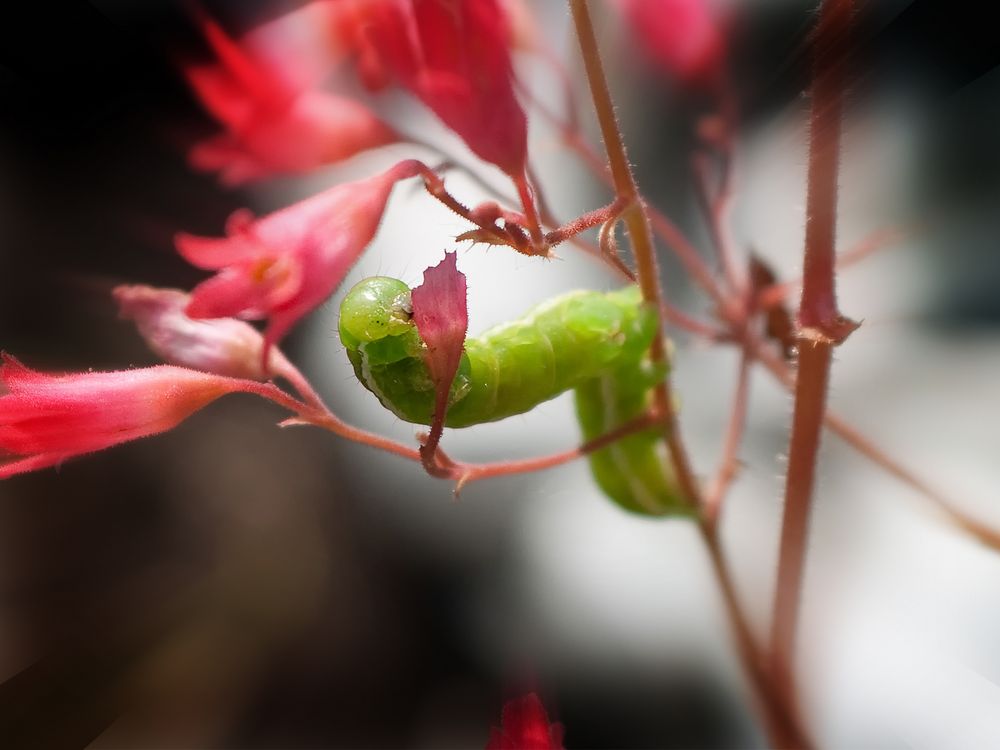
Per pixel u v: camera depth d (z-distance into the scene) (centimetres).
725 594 8
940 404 12
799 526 8
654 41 10
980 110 12
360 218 6
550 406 13
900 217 12
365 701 11
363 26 7
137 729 10
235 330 7
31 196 14
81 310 13
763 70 12
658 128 13
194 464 13
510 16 8
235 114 8
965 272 12
